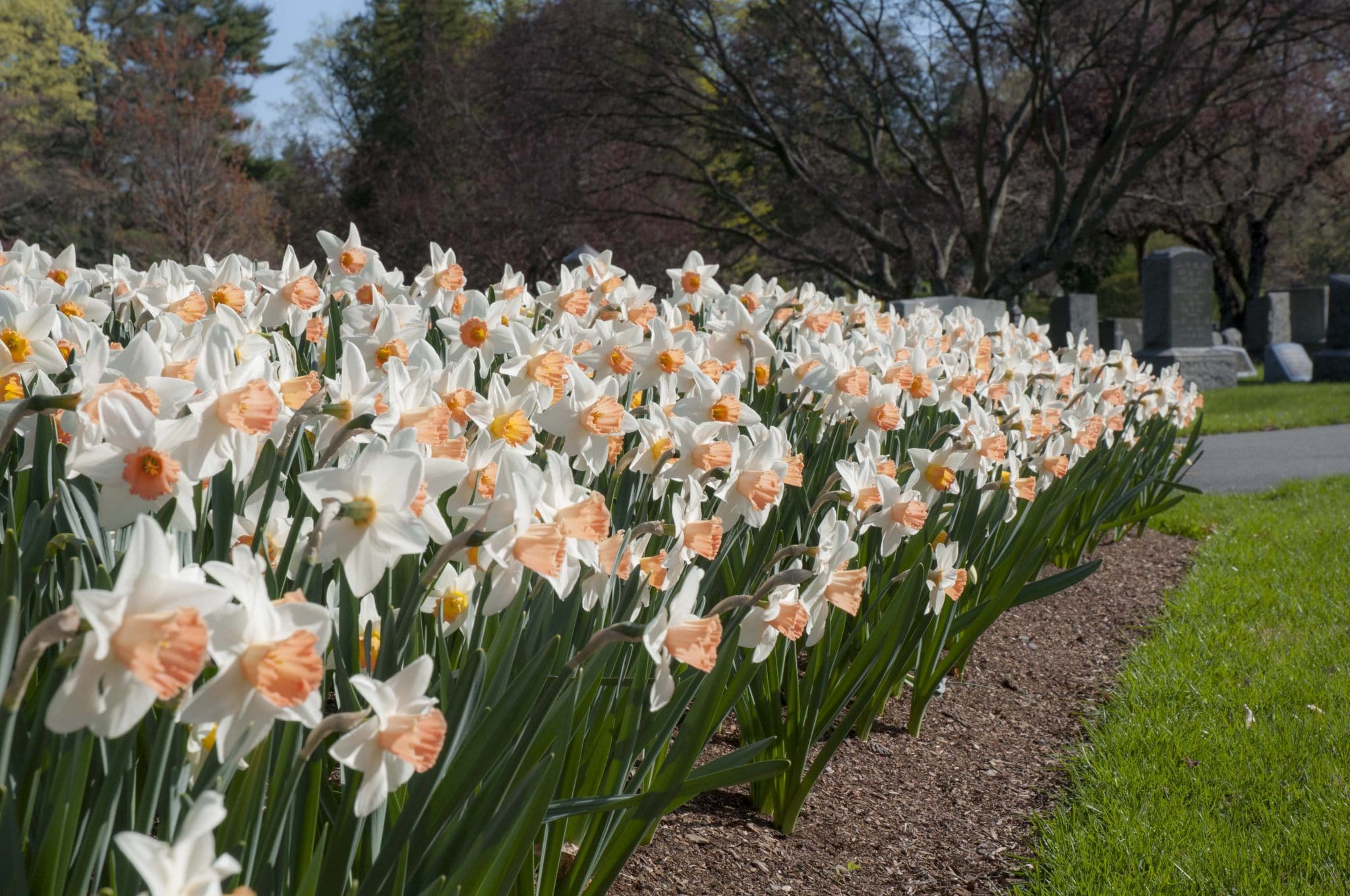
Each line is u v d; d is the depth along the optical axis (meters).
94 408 1.29
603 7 24.94
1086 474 4.76
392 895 1.34
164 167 23.61
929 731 3.54
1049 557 5.11
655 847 2.49
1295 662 4.24
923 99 26.41
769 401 3.50
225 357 1.33
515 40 26.09
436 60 30.33
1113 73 26.42
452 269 3.62
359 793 1.16
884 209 25.73
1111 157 25.20
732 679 2.15
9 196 28.25
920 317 6.15
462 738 1.49
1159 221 33.81
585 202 26.30
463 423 1.95
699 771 2.15
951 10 22.50
